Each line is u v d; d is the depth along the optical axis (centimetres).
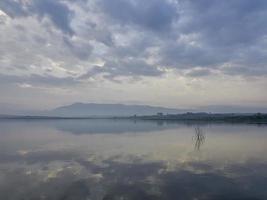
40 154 3061
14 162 2553
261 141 4447
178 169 2227
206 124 12369
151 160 2666
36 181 1823
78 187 1675
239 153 3114
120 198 1466
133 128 9150
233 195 1520
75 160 2664
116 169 2228
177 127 9731
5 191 1590
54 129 8412
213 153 3125
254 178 1902
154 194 1539
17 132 6850
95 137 5378
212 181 1822
